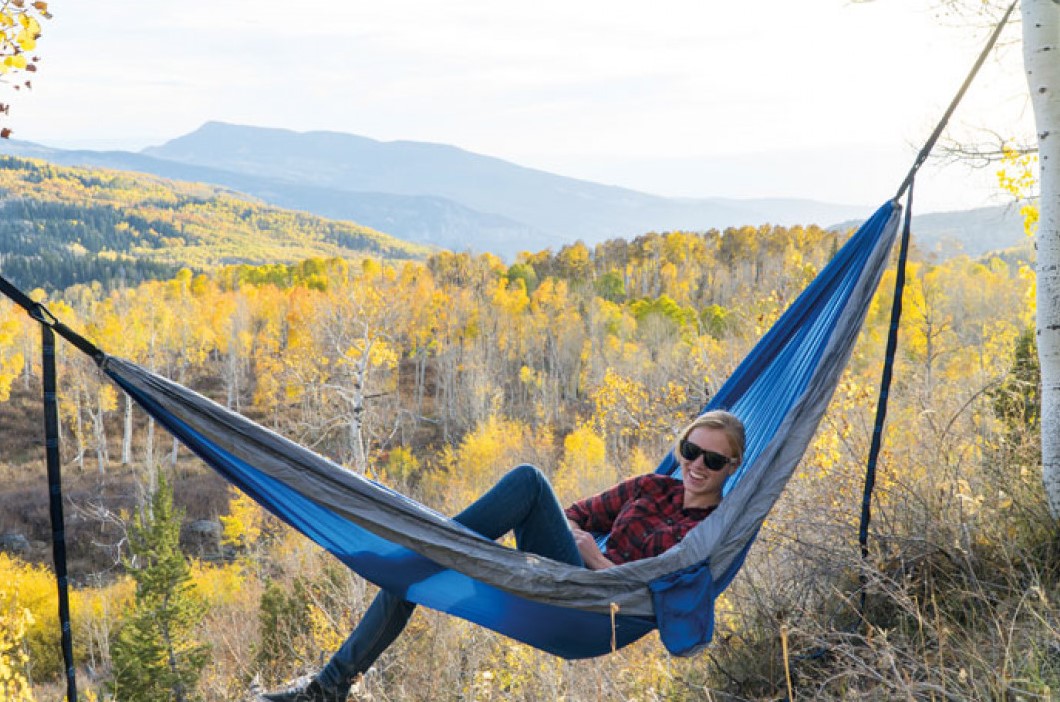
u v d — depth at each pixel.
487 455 45.53
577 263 133.62
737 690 4.68
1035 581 4.09
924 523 4.73
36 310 2.90
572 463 35.75
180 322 86.56
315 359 31.66
